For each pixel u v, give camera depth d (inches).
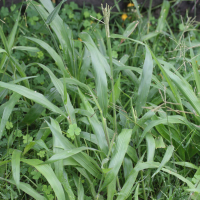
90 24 119.4
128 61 114.0
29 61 107.0
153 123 64.8
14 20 111.7
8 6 123.0
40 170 54.0
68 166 68.0
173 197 63.2
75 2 129.7
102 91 63.3
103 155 61.5
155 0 136.6
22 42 103.0
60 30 83.9
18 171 53.8
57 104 92.4
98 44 98.3
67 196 59.7
